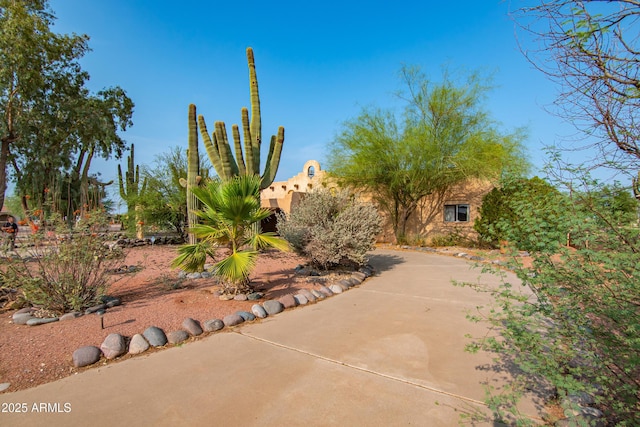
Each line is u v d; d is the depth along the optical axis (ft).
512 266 9.26
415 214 56.49
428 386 10.30
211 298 19.20
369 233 27.50
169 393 9.93
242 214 18.53
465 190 51.62
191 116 37.04
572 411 8.43
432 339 14.10
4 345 12.62
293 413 8.95
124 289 21.27
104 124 66.95
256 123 36.76
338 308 18.78
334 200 28.71
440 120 47.85
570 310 8.25
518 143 44.52
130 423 8.54
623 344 7.47
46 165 63.05
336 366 11.66
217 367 11.59
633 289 7.42
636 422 7.24
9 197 72.28
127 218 47.57
